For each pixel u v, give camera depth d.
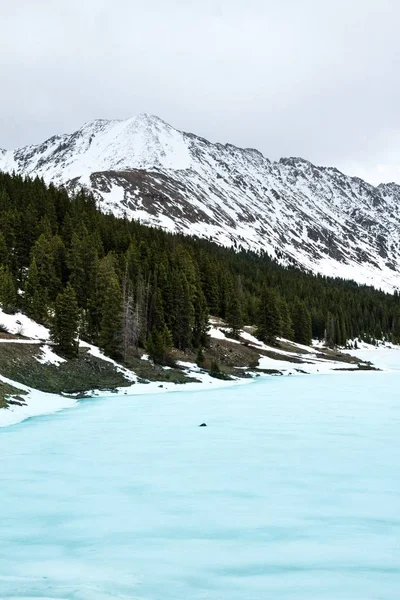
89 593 12.26
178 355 83.50
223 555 14.83
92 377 61.16
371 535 16.34
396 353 158.12
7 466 25.27
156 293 88.31
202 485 21.89
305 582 13.01
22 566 14.04
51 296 88.25
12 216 103.44
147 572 13.64
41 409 44.91
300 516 18.05
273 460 26.28
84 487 21.62
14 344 58.59
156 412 44.16
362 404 49.16
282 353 106.44
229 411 44.53
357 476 23.28
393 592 12.50
